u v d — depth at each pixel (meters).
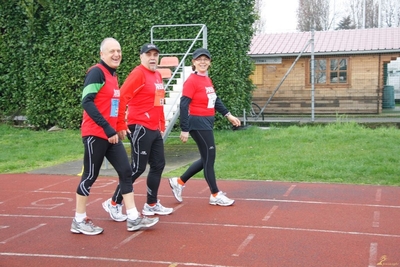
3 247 5.38
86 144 5.56
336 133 12.96
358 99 21.39
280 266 4.70
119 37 15.50
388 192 7.61
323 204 6.96
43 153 11.80
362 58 21.20
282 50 21.89
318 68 21.83
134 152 6.19
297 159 9.97
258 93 22.47
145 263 4.83
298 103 22.03
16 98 17.05
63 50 16.05
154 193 6.47
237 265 4.74
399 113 21.19
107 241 5.51
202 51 6.69
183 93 6.66
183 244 5.37
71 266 4.79
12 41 16.61
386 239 5.42
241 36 15.23
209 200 7.30
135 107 6.12
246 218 6.32
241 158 10.41
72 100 16.22
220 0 14.68
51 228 6.05
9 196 7.82
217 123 15.02
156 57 6.15
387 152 10.34
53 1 15.99
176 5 15.00
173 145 13.29
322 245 5.26
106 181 8.88
